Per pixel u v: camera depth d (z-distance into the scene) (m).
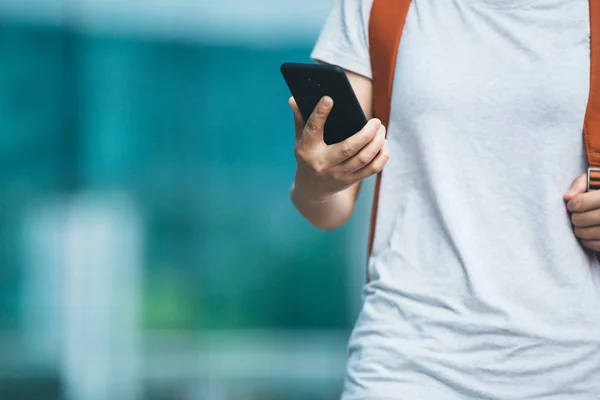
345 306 13.37
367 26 3.60
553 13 3.38
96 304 13.00
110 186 13.00
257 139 13.19
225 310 13.25
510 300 3.32
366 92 3.63
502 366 3.27
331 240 13.35
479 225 3.37
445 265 3.37
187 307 13.19
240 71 13.12
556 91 3.34
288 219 13.28
